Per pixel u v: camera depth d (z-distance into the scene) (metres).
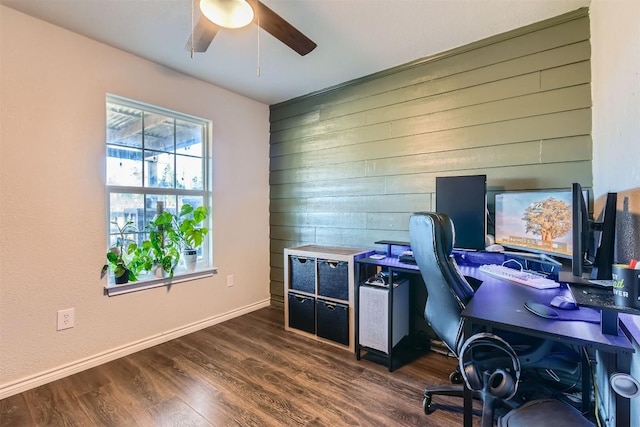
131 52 2.33
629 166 1.22
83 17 1.91
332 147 3.01
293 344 2.51
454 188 2.11
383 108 2.67
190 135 2.86
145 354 2.34
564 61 1.90
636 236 1.15
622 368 1.11
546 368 1.41
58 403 1.74
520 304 1.27
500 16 1.91
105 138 2.22
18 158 1.86
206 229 2.77
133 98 2.37
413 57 2.42
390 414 1.65
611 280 1.22
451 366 2.15
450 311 1.37
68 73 2.04
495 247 2.01
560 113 1.92
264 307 3.46
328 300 2.52
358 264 2.33
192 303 2.78
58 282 2.02
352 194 2.88
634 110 1.16
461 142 2.28
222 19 1.54
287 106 3.37
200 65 2.55
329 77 2.78
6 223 1.82
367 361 2.23
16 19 1.84
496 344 1.12
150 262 2.48
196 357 2.29
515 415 1.03
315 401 1.76
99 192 2.20
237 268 3.19
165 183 2.68
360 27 2.02
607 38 1.50
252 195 3.34
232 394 1.83
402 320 2.33
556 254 1.60
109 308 2.26
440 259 1.32
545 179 1.97
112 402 1.75
